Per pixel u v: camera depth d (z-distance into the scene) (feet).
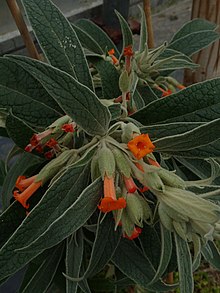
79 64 0.61
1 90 0.62
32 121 0.63
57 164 0.57
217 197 0.57
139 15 2.00
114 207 0.50
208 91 0.61
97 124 0.54
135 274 0.73
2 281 0.69
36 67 0.50
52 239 0.50
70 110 0.52
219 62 0.99
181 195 0.50
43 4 0.59
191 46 0.88
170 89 0.89
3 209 0.75
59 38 0.60
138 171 0.53
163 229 0.56
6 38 1.68
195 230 0.53
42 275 0.72
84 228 0.76
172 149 0.56
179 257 0.54
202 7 0.93
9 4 0.74
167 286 0.72
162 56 0.85
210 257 0.76
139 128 0.59
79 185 0.55
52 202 0.53
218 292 1.23
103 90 0.73
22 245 0.53
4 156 1.39
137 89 0.81
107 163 0.52
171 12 2.19
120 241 0.74
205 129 0.51
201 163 0.74
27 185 0.57
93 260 0.65
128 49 0.68
